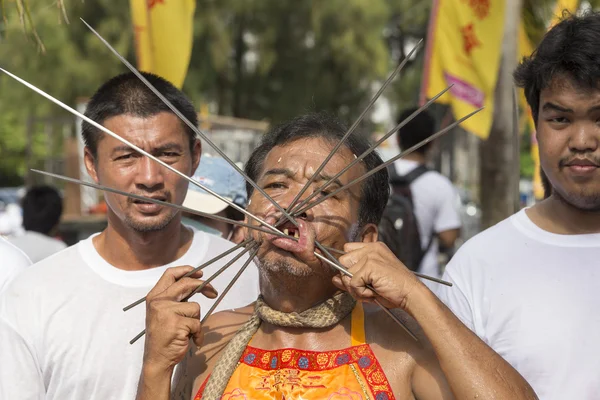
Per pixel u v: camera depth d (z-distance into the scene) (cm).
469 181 2425
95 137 300
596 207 277
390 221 436
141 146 292
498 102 750
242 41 2180
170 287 225
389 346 223
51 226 641
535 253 285
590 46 264
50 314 292
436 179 603
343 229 224
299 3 2078
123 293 298
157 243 303
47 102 1870
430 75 654
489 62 633
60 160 1708
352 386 216
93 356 289
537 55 283
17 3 353
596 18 274
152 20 495
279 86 2186
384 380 217
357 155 235
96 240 313
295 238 214
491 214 770
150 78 306
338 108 2202
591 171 271
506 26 732
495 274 287
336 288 228
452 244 612
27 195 640
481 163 783
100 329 292
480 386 201
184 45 494
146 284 300
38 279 300
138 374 289
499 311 281
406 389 217
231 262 226
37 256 610
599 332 269
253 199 233
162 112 296
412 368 219
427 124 606
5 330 291
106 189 218
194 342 226
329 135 234
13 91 1878
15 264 345
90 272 302
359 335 225
